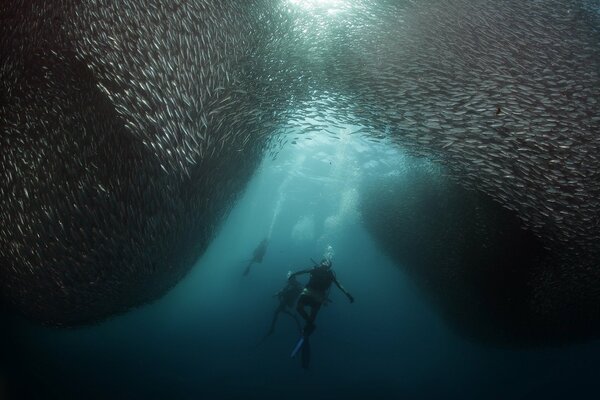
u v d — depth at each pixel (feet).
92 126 15.93
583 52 19.69
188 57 16.67
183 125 16.84
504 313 25.40
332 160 47.78
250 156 23.53
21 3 15.48
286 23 20.03
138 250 17.58
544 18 20.10
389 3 21.26
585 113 18.97
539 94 19.57
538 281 21.97
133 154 16.22
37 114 15.93
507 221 22.16
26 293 17.56
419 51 21.27
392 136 23.02
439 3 20.88
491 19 20.54
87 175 16.01
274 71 20.24
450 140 21.43
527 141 19.40
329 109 22.48
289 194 53.16
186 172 17.31
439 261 30.78
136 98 15.97
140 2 15.88
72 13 15.39
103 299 18.53
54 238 16.38
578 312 22.22
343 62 21.38
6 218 16.17
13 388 19.47
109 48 15.65
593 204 18.84
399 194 38.86
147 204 16.96
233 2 17.98
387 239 39.55
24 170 15.94
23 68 15.76
